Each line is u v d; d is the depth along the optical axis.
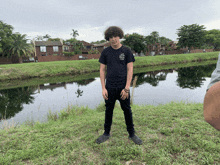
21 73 18.75
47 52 46.03
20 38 39.09
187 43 63.47
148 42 68.12
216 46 84.81
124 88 2.16
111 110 2.39
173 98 7.50
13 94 10.39
